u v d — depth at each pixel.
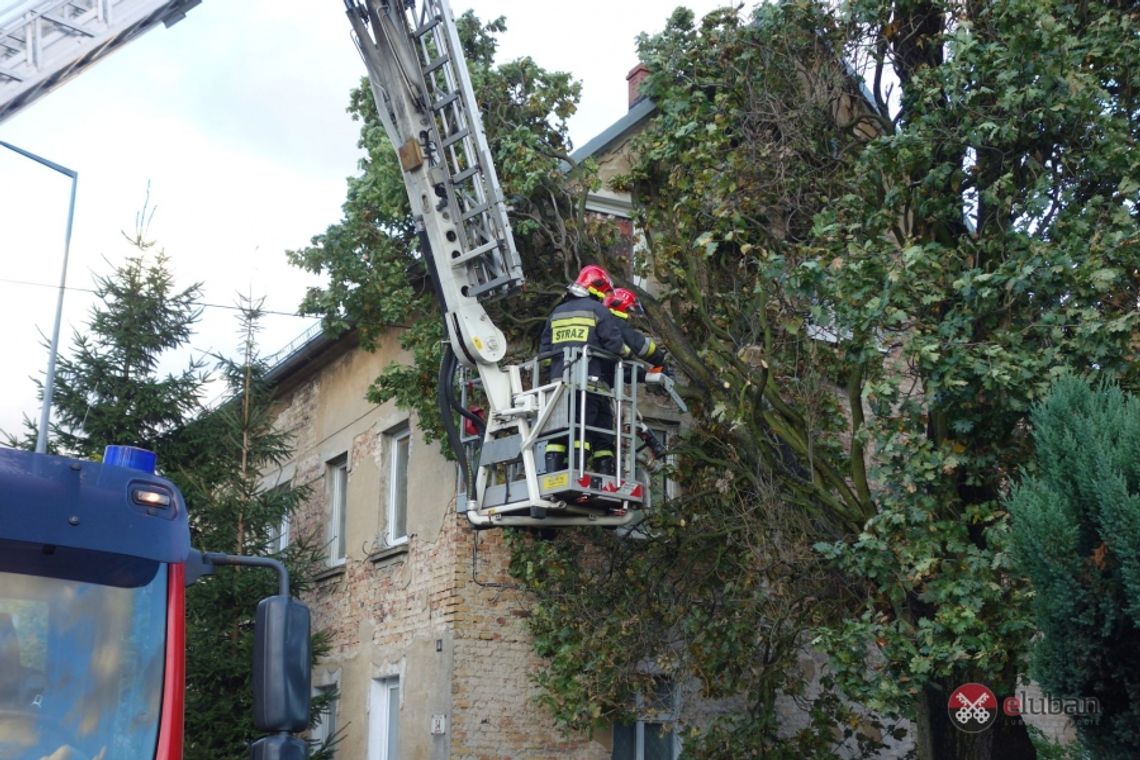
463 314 9.69
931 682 9.10
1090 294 8.59
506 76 12.35
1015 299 8.98
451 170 10.15
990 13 9.88
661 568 11.78
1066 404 6.87
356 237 12.67
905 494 8.91
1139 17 9.99
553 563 11.58
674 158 11.80
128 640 4.91
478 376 10.41
